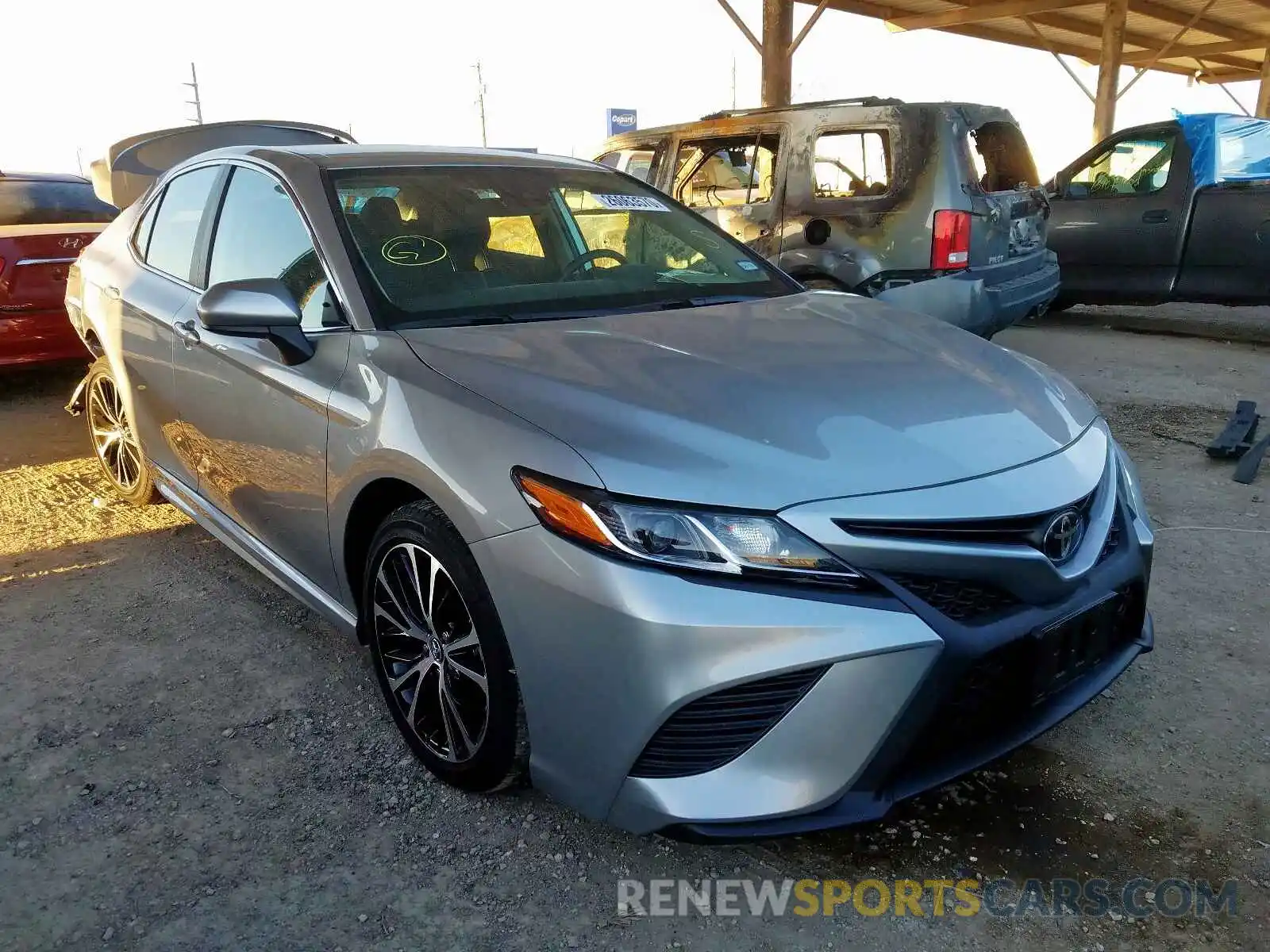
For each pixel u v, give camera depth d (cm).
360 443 231
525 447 197
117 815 231
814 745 180
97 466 500
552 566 188
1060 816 226
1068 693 214
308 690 286
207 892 206
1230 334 845
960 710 189
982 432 209
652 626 177
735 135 652
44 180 683
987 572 188
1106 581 210
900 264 574
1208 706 270
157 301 342
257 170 306
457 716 225
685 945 191
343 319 255
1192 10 1697
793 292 314
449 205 291
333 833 224
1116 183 845
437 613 224
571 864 213
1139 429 544
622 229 318
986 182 593
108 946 192
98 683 291
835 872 210
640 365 224
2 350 579
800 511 180
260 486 286
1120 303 866
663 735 183
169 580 363
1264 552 372
